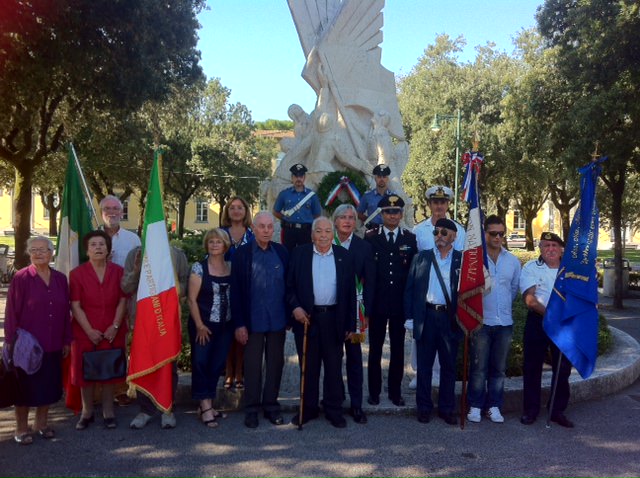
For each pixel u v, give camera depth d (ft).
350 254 18.98
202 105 135.85
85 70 45.68
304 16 41.14
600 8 45.68
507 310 19.48
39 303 17.21
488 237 19.58
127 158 93.30
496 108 100.99
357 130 39.40
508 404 20.44
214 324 18.97
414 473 15.33
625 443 17.48
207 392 18.81
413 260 19.66
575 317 18.67
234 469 15.51
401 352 20.10
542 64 65.51
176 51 55.83
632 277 66.85
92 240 18.47
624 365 23.75
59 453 16.49
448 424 18.95
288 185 39.47
